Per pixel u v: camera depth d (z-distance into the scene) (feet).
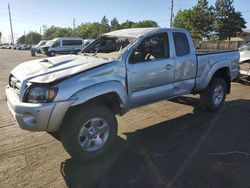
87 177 12.41
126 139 16.34
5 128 17.80
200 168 13.16
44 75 12.91
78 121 12.84
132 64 15.17
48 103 12.15
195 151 14.90
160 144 15.72
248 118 20.25
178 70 17.97
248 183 12.01
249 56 31.48
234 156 14.39
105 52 17.08
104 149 13.99
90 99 13.12
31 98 12.42
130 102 15.46
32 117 12.28
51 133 15.72
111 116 13.99
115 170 12.98
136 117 20.25
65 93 12.35
